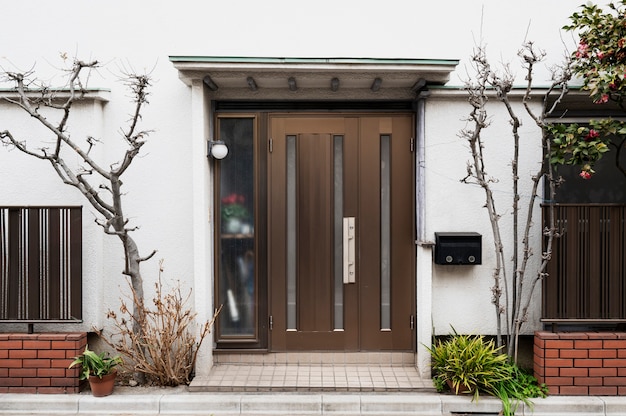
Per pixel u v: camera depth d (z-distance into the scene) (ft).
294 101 17.08
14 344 15.05
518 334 15.51
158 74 16.85
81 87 14.66
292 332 17.21
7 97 15.46
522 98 16.31
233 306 17.21
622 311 15.02
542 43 16.96
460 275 16.37
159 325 16.69
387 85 16.51
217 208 17.17
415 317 17.15
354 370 16.63
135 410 14.62
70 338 15.06
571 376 14.76
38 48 16.98
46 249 15.43
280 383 15.37
